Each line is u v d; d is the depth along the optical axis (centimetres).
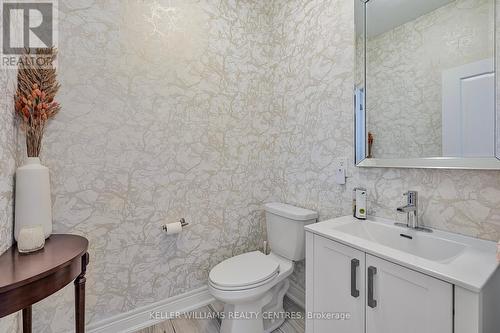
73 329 134
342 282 105
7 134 97
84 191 136
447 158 104
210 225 178
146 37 153
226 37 183
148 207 155
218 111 180
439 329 74
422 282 78
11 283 68
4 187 93
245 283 128
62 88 129
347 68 144
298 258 159
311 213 160
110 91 142
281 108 197
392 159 124
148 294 156
